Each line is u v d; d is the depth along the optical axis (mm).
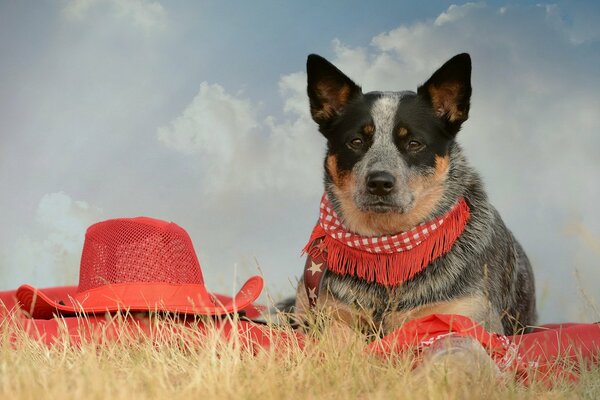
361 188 4664
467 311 4660
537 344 4504
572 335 4613
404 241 4664
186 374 3719
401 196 4609
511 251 5316
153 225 4613
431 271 4688
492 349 4035
